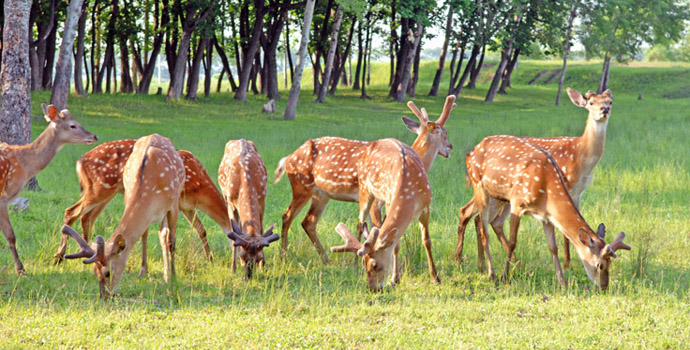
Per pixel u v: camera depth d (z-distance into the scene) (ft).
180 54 109.19
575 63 267.80
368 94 150.61
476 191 25.75
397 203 21.99
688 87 202.39
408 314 20.01
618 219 32.40
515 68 241.96
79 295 21.54
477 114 117.60
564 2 140.15
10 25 37.29
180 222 33.35
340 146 27.09
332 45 124.06
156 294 22.36
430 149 27.55
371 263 21.20
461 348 16.96
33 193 37.50
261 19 118.73
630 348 16.99
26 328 18.19
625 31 164.96
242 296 21.91
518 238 28.84
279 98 128.36
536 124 86.43
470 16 139.03
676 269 25.17
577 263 26.58
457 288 23.34
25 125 38.06
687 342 17.42
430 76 247.70
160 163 22.45
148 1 129.39
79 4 74.90
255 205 24.84
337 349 17.26
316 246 27.48
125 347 17.04
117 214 33.50
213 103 110.52
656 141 60.13
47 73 115.03
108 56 129.90
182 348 17.10
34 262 25.35
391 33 151.84
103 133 67.62
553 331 18.44
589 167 26.32
